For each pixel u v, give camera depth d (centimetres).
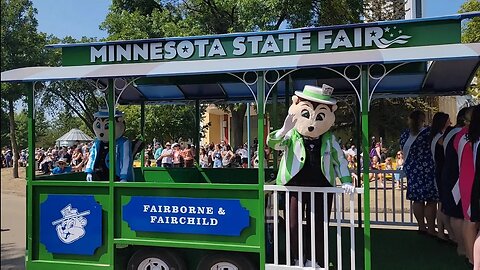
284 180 478
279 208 534
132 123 1597
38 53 1862
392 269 516
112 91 516
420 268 518
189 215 494
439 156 571
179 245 493
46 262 534
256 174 735
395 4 2253
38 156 2438
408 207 1000
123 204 515
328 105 469
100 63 562
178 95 788
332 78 655
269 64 459
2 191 1623
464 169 474
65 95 2555
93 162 600
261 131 473
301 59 462
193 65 493
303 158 472
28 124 541
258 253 495
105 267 515
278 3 1232
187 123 1655
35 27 1873
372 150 1867
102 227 520
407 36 472
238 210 479
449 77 627
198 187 489
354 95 724
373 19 2241
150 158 1856
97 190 523
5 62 1761
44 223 539
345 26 485
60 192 534
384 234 684
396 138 2281
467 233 493
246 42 516
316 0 1359
